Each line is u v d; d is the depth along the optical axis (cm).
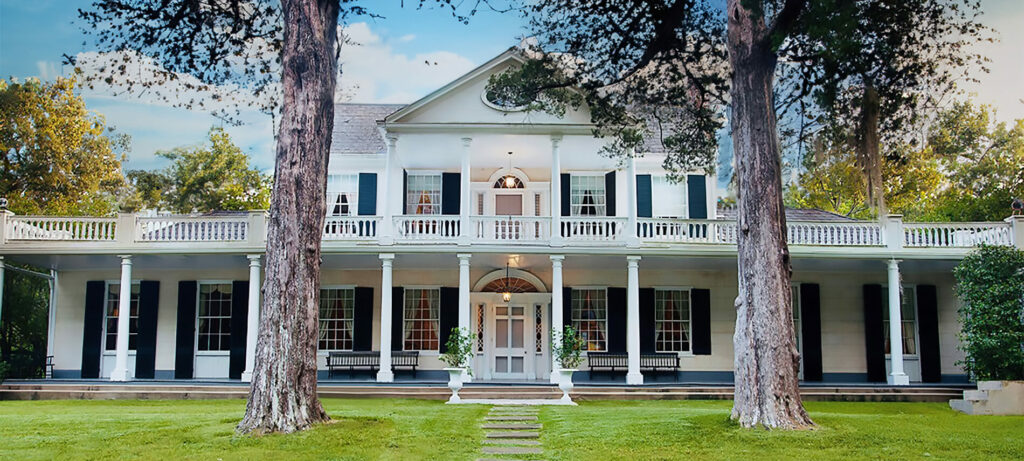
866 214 3350
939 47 1327
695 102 1702
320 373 2231
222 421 1227
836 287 2314
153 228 2102
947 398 1875
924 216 3366
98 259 2147
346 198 2297
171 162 3975
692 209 2250
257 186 3922
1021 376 1805
